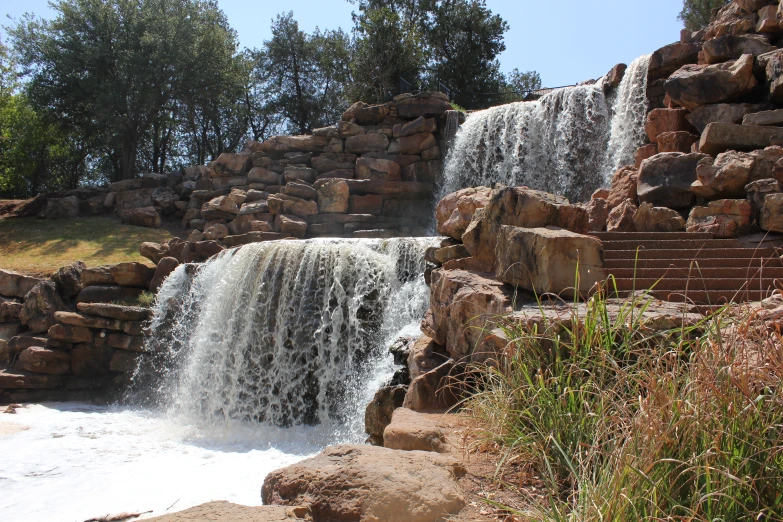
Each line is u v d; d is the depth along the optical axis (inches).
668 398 125.6
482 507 134.2
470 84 1498.5
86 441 409.4
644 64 605.9
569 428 149.3
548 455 148.4
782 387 118.6
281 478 144.6
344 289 473.7
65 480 324.8
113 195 983.6
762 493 112.1
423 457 153.5
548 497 135.6
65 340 574.2
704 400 122.2
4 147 1365.7
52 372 562.9
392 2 1499.8
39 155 1408.7
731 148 420.2
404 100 858.1
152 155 1585.9
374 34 1200.2
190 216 904.3
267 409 461.7
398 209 827.4
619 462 117.7
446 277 276.5
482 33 1514.5
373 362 441.7
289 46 1584.6
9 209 993.5
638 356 154.2
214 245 641.0
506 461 154.1
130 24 1181.1
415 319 437.7
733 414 119.3
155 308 574.2
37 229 890.7
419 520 126.1
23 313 610.9
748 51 511.8
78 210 970.1
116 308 569.6
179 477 328.8
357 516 126.4
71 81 1163.9
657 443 118.5
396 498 128.6
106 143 1229.7
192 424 463.8
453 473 147.6
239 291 504.4
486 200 339.3
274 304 486.9
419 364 272.4
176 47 1189.7
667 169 420.2
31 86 1176.8
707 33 597.9
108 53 1171.9
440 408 231.6
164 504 286.0
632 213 397.7
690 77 496.4
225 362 492.1
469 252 300.8
